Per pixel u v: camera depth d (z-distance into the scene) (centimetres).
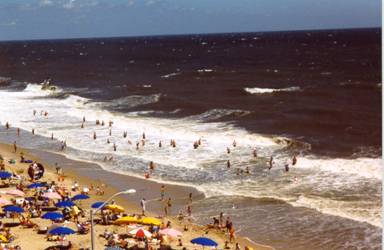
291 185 4141
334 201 3731
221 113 7412
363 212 3500
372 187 3962
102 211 3481
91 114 7606
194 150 5328
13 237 3070
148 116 7425
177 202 3931
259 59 18350
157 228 3234
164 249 2997
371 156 4881
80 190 4162
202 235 3272
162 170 4722
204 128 6391
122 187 4297
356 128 6209
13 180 4303
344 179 4194
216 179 4412
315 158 4894
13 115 7694
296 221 3444
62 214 3384
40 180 4422
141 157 5169
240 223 3475
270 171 4541
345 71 12938
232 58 19500
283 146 5372
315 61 16412
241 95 9344
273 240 3188
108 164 4994
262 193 4006
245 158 4978
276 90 9644
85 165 4991
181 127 6481
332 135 5916
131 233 2978
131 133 6206
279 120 6725
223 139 5725
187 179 4450
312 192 3947
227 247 3088
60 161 5172
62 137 6178
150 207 3834
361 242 3081
